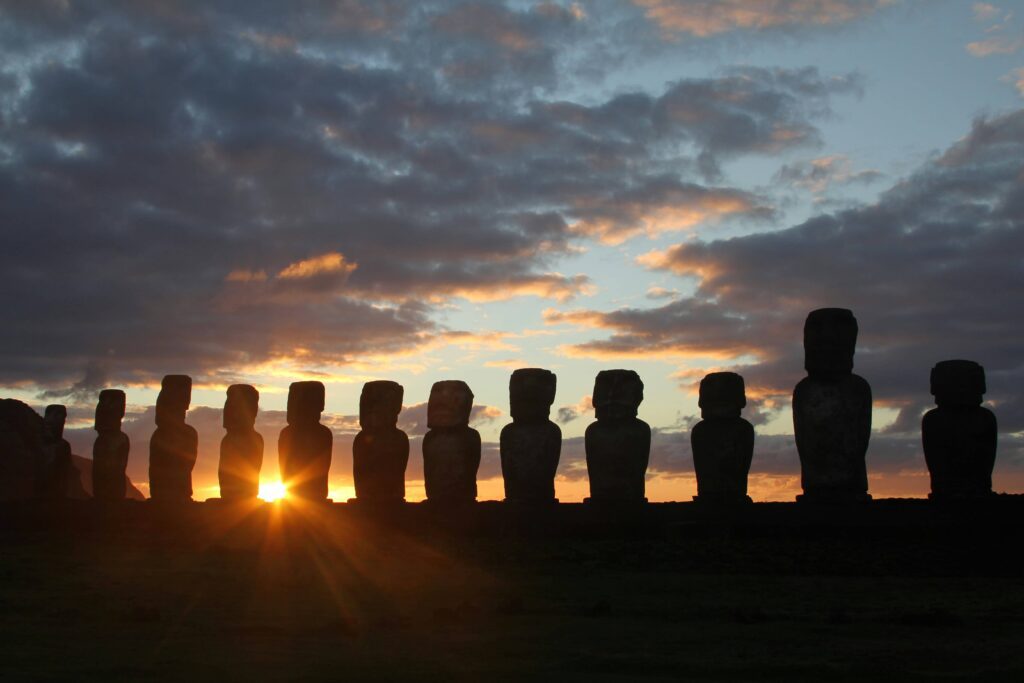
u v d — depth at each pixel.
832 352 30.11
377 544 32.56
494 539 31.59
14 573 27.86
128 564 30.06
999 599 22.53
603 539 30.81
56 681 15.20
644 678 15.84
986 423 29.56
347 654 17.41
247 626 20.06
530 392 33.84
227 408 39.22
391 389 35.91
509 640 18.69
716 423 31.53
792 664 16.72
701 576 26.27
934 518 27.86
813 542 28.02
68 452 44.31
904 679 15.89
